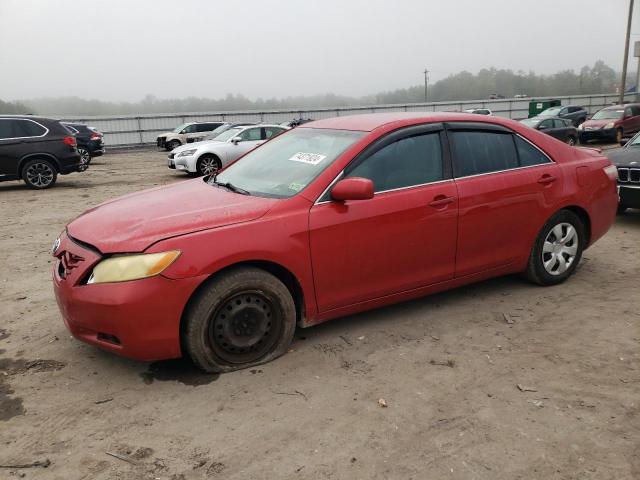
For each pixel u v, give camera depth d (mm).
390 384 3244
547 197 4473
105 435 2793
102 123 35812
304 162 3854
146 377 3367
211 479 2461
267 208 3395
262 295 3385
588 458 2559
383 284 3797
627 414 2898
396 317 4207
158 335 3105
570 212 4703
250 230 3270
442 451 2625
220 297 3232
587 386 3186
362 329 4004
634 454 2582
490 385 3217
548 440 2693
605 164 5023
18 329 4148
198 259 3111
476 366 3445
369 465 2535
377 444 2686
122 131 36438
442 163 4016
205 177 4562
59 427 2865
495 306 4398
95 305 3059
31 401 3115
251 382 3283
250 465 2551
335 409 2990
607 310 4277
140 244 3074
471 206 4051
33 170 13031
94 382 3324
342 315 3758
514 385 3213
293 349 3695
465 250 4117
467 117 4258
